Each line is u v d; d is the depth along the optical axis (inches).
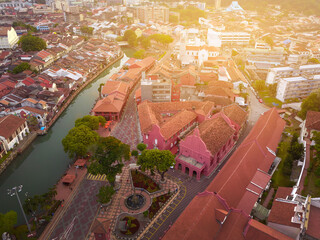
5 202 3671.3
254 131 4402.1
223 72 7677.2
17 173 4252.0
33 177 4136.3
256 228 2506.2
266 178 3400.6
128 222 3043.8
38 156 4635.8
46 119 5482.3
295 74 7081.7
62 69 7480.3
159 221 3147.1
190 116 4995.1
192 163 3870.6
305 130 4490.7
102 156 3408.0
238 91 6678.2
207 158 3767.2
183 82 7091.5
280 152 4350.4
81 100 6673.2
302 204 2667.3
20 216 3371.1
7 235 2942.9
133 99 6574.8
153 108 5334.6
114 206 3353.8
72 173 3971.5
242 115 4992.6
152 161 3521.2
